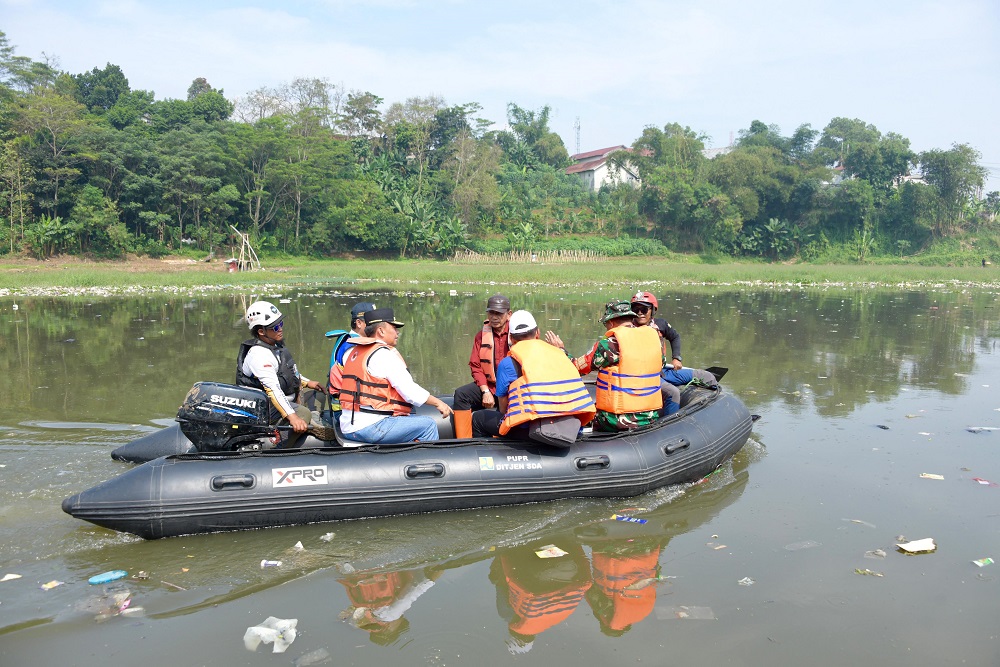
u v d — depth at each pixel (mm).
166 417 7020
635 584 3877
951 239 66312
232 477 4527
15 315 16781
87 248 44719
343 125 66062
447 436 5793
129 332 13578
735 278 34438
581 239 64500
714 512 4922
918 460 5973
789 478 5574
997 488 5312
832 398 8250
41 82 48625
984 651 3238
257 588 3826
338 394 5086
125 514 4336
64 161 45625
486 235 63812
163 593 3756
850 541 4410
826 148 72812
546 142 85500
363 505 4723
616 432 5582
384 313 5078
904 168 68688
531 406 4945
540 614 3559
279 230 53562
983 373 9828
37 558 4148
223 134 51000
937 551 4258
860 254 62781
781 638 3336
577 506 5066
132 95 61594
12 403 7598
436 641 3293
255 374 5035
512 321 5242
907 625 3455
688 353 11445
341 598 3721
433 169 66688
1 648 3217
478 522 4766
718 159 65812
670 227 66938
